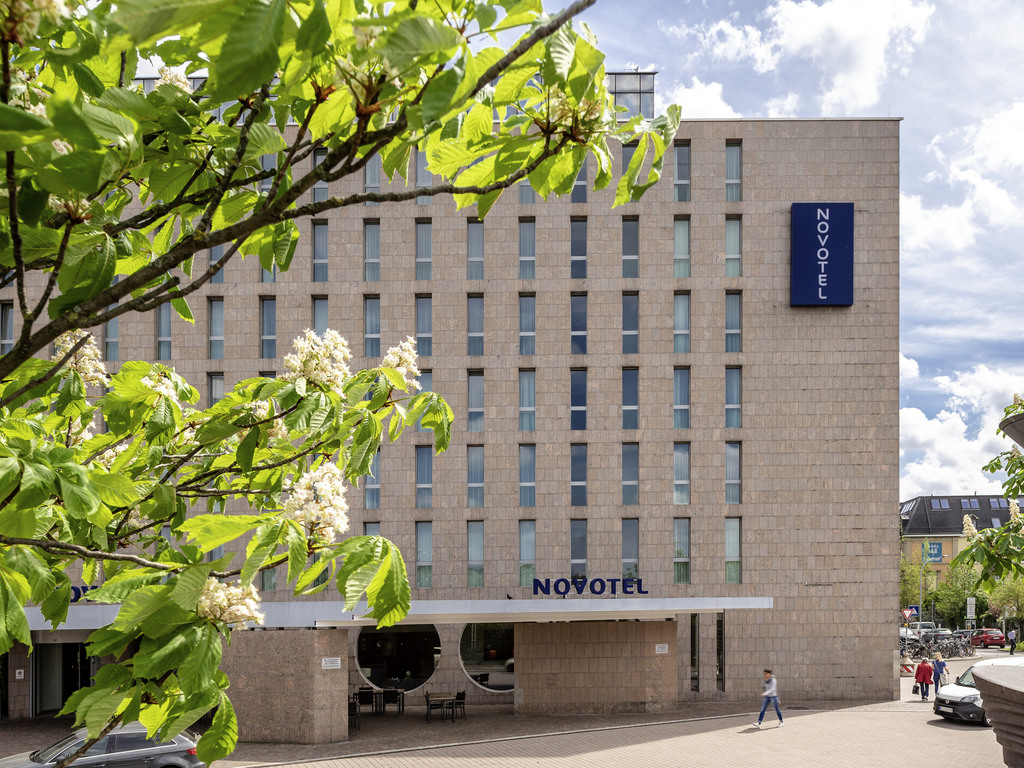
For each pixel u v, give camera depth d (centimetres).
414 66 214
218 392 2750
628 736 1925
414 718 2266
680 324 2798
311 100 262
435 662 2680
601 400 2739
